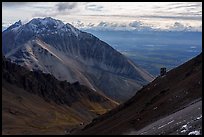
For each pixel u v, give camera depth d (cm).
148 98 11612
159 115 8144
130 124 8950
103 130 10369
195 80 8969
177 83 10569
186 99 8031
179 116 6450
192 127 4872
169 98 9038
